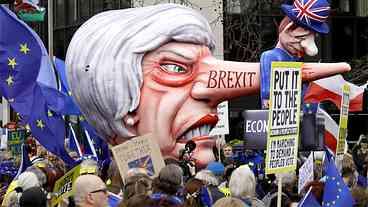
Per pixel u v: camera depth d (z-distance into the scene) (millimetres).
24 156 15375
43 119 17078
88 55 17500
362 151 21266
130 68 17391
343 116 14039
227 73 17781
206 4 32531
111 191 11750
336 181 10070
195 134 17578
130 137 17656
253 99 33781
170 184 9352
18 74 17219
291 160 10820
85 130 19125
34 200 8758
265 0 33188
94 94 17484
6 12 17141
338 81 20078
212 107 18047
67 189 11758
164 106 17438
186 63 17625
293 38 17969
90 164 12156
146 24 17609
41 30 37406
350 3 36438
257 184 15070
